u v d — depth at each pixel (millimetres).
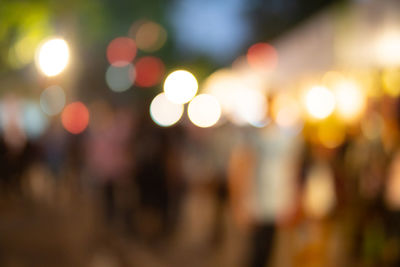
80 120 15500
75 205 13000
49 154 13969
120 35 35969
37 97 12258
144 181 11039
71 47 11836
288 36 12109
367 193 7172
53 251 8602
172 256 9188
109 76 38281
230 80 17172
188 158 11320
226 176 9648
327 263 7461
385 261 6902
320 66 10008
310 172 6473
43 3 9703
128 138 11125
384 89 8094
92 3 12758
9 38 9797
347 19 9008
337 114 9055
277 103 6398
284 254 7969
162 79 41531
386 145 7211
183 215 11977
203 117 20266
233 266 8445
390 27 7973
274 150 6285
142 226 10977
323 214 7641
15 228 10281
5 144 13312
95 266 8156
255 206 6266
